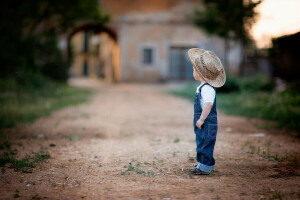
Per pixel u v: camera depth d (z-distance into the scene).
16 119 7.79
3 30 13.45
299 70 12.09
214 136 3.35
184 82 24.42
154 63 24.06
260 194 2.75
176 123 8.04
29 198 2.70
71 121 8.00
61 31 15.82
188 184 3.09
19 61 14.65
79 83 27.02
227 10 15.31
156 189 2.93
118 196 2.74
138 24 23.69
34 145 5.19
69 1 14.17
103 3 23.05
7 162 4.02
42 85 15.27
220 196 2.71
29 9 13.35
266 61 18.38
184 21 24.05
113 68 26.52
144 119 8.72
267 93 13.51
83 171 3.62
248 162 4.04
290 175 3.41
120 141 5.68
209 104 3.21
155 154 4.54
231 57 22.45
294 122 7.38
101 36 33.16
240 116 9.09
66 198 2.70
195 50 3.55
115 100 13.77
